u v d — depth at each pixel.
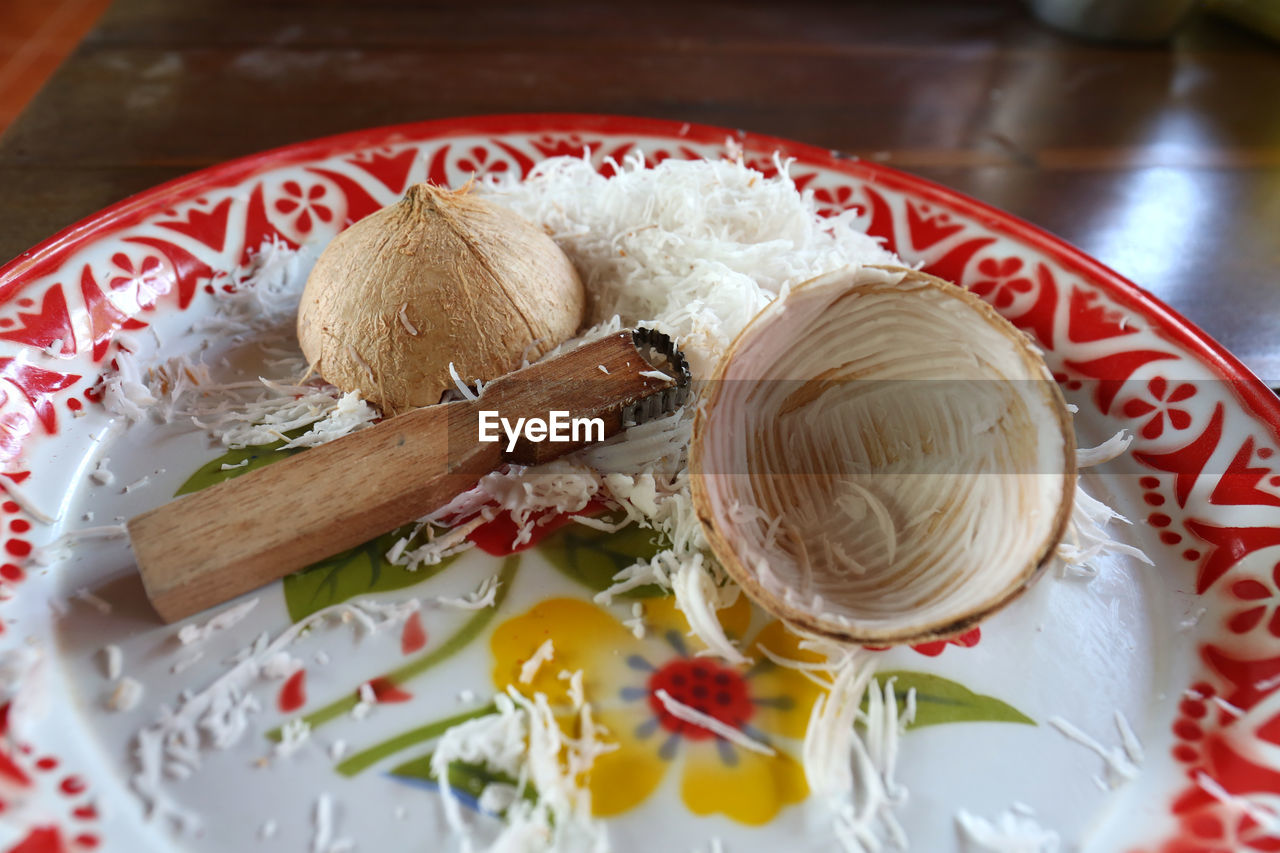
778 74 0.51
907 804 0.22
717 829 0.22
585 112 0.46
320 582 0.26
